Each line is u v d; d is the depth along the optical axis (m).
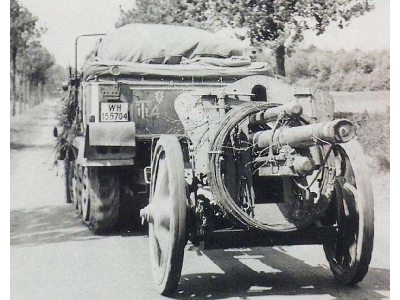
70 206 10.48
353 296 5.44
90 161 7.85
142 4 10.12
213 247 5.39
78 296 5.66
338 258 5.83
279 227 5.32
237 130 5.64
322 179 5.46
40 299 5.62
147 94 8.30
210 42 9.08
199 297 5.48
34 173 10.45
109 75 8.27
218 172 5.32
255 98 6.38
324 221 5.79
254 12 10.70
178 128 8.39
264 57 10.88
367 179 5.34
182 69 8.43
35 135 10.67
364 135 10.18
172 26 9.27
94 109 8.10
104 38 9.44
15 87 10.37
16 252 7.33
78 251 7.37
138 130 8.27
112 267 6.70
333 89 10.61
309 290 5.63
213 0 10.58
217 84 8.48
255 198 5.64
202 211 5.44
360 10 10.42
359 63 10.45
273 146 5.26
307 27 10.67
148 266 6.74
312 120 5.36
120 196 8.44
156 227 5.70
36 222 9.09
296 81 10.86
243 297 5.45
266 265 6.64
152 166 5.93
